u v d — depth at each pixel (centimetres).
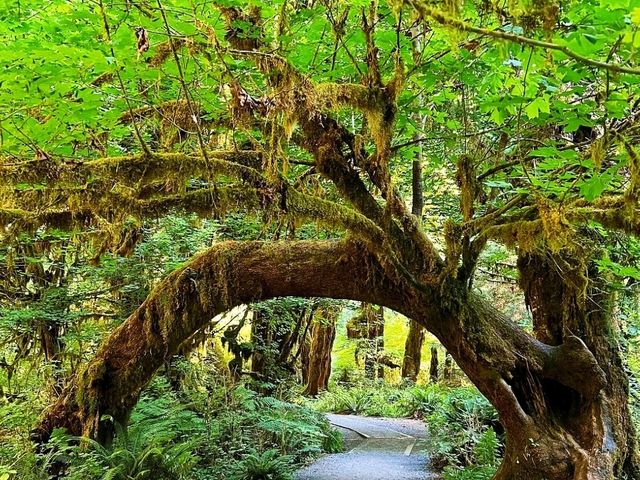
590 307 549
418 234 502
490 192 616
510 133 525
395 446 986
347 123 543
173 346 588
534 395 516
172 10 318
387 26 425
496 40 220
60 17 359
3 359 861
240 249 569
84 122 393
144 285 831
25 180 342
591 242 529
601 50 294
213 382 887
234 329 1073
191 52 319
